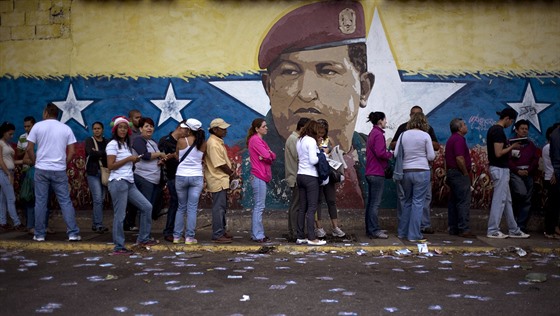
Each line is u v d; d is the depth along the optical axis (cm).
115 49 1185
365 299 645
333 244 978
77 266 820
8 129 1108
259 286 702
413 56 1160
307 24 1165
